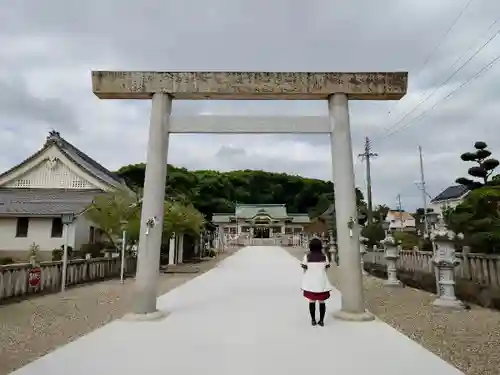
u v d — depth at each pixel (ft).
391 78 23.86
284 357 14.56
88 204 65.05
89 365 13.66
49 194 74.08
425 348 16.03
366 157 91.76
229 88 23.89
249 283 39.42
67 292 34.32
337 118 23.66
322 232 95.04
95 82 23.98
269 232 198.90
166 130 24.00
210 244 111.14
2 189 76.43
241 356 14.67
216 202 204.85
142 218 22.94
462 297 29.09
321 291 19.93
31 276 31.73
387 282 39.17
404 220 181.06
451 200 109.60
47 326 20.61
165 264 72.64
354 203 22.91
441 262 27.07
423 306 26.91
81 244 64.08
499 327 20.24
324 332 18.52
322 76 23.90
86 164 81.46
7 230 63.93
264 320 21.22
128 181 99.14
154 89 23.93
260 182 244.83
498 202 29.89
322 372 12.97
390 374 12.82
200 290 34.09
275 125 24.12
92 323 21.35
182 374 12.75
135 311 21.81
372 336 17.76
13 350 16.06
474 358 14.85
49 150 77.82
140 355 14.80
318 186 238.89
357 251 22.43
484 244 29.01
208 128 24.04
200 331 18.69
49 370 13.15
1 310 25.21
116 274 50.98
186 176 138.21
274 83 23.91
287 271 53.21
